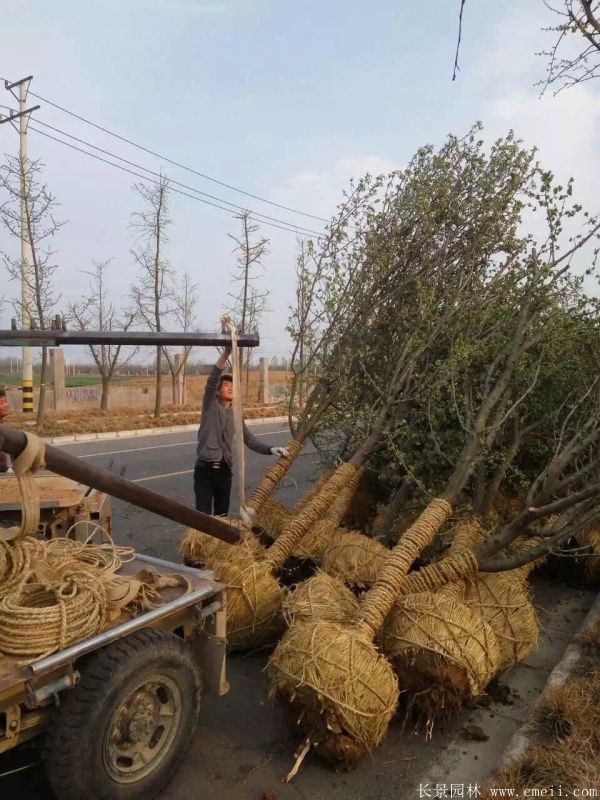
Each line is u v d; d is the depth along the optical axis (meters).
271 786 3.19
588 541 5.61
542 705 3.69
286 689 3.31
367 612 3.70
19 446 2.47
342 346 5.95
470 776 3.29
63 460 2.63
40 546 3.26
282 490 9.96
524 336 5.40
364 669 3.24
